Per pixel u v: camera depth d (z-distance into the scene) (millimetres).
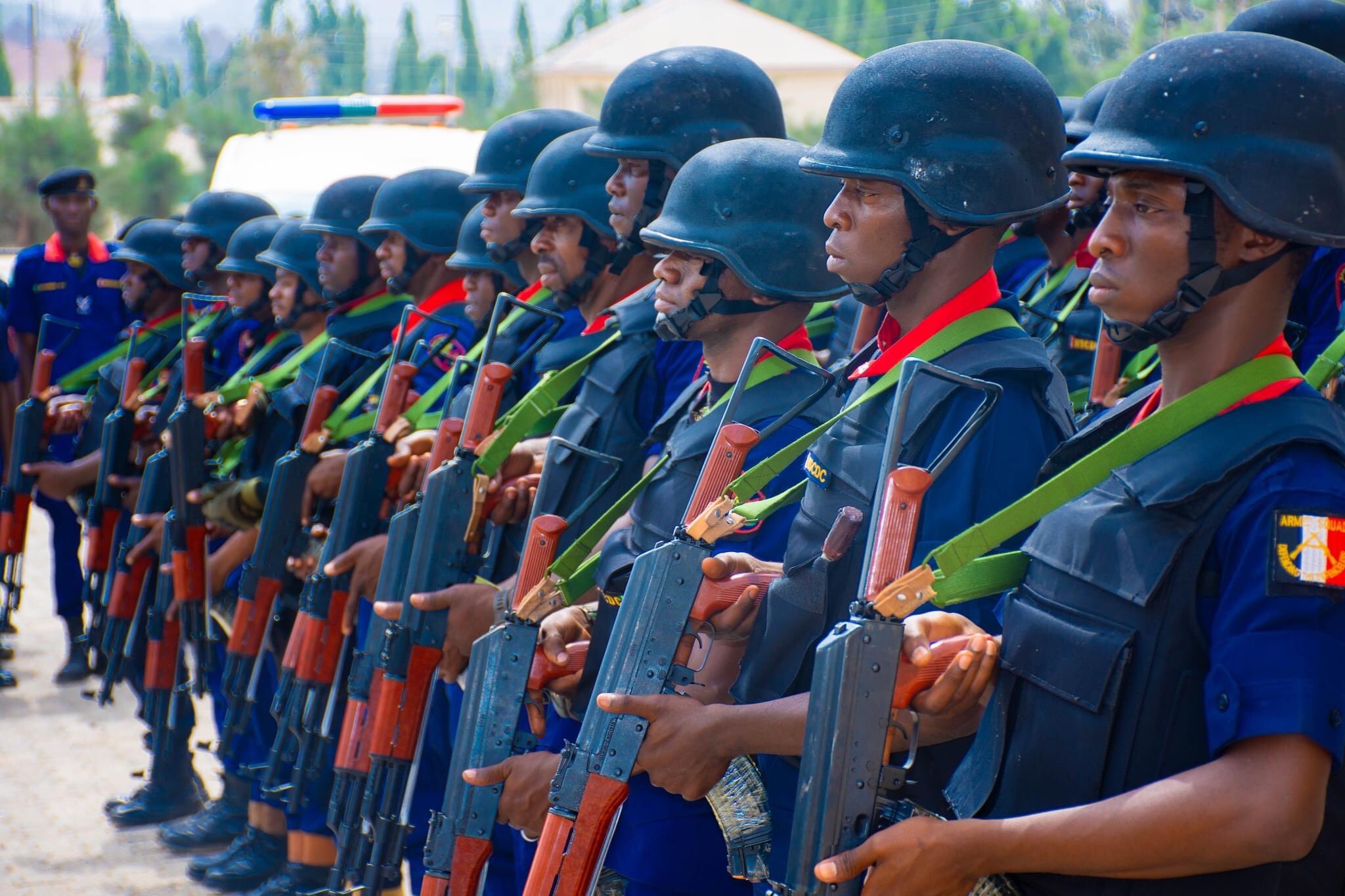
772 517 2324
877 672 1582
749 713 1936
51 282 7109
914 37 56000
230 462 4555
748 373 2107
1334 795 1596
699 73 3123
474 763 2438
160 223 5770
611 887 2393
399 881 3672
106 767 5246
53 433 5910
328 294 4414
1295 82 1550
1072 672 1577
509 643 2422
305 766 3730
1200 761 1525
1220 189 1522
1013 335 2041
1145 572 1527
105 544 5328
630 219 3148
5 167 42094
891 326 2189
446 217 4207
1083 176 3111
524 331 3609
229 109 56250
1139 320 1603
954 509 1951
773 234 2436
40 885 4262
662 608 2018
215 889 4273
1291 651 1423
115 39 88688
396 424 3656
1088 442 1770
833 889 1573
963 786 1747
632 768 2010
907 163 2025
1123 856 1465
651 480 2475
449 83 87562
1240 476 1495
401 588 3133
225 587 4488
